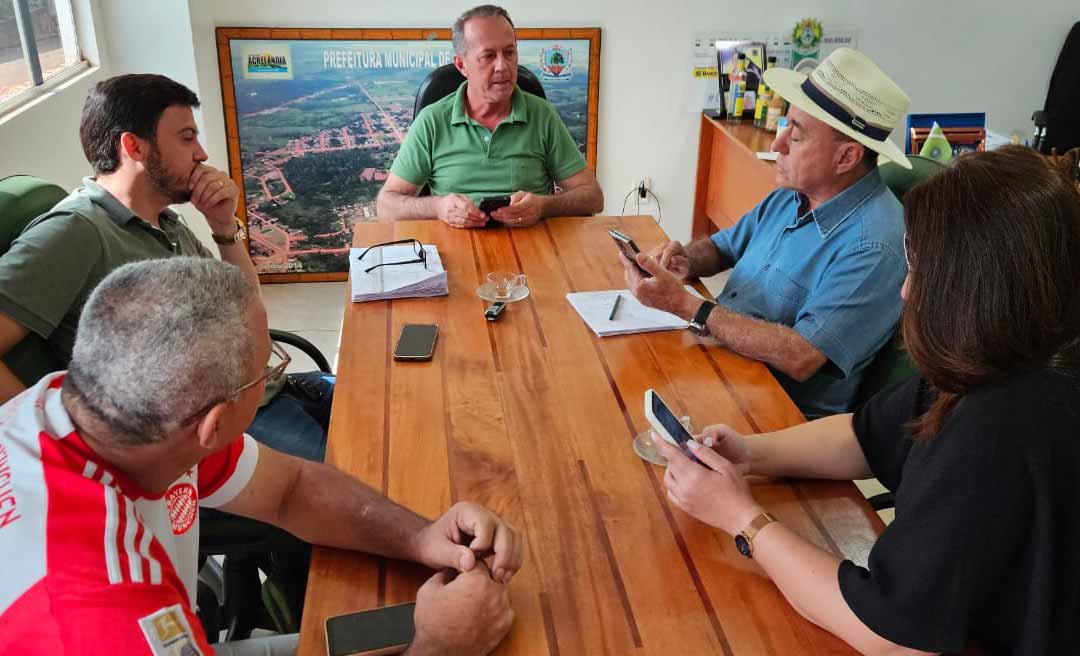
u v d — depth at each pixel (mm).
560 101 3953
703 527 1308
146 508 1033
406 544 1225
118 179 1887
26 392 1087
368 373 1741
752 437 1438
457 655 1056
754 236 2270
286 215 3947
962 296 992
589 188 2842
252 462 1297
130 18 3369
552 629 1117
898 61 4098
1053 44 4117
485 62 2754
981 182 989
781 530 1182
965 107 4230
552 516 1325
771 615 1145
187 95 1928
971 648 1073
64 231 1703
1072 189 980
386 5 3686
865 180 1935
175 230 2082
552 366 1781
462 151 2928
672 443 1332
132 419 935
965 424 999
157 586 888
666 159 4156
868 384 1943
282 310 3791
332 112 3805
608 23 3850
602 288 2168
